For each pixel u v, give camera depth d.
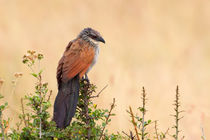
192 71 24.27
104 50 27.09
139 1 34.84
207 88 21.70
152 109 18.11
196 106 15.72
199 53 26.84
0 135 9.18
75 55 11.93
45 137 9.19
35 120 9.38
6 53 23.78
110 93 18.39
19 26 27.02
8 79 18.39
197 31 31.39
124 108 17.27
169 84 21.64
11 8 30.97
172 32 29.75
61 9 32.75
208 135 15.49
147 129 15.37
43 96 9.52
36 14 31.58
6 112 11.74
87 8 32.88
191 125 15.63
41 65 21.89
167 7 35.00
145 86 21.02
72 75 11.34
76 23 30.81
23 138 9.34
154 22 31.67
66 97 10.44
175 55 26.98
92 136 9.54
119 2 34.38
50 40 26.67
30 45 25.19
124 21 32.44
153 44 28.36
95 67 22.19
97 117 9.91
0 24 26.95
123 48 27.88
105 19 32.25
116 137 9.93
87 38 12.66
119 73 21.22
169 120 17.44
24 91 17.12
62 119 9.96
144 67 24.92
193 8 34.78
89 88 10.40
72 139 9.27
